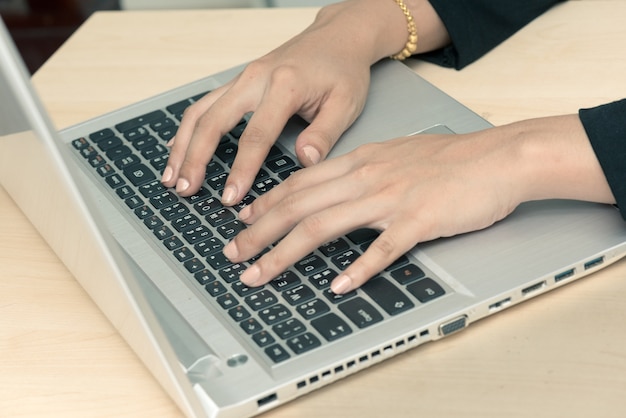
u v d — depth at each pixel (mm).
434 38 1054
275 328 687
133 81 1087
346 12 1039
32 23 3021
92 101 1063
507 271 713
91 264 621
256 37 1133
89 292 753
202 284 747
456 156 789
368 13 1033
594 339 670
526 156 762
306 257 759
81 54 1155
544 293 722
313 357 657
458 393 643
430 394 646
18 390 702
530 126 792
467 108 933
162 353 585
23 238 869
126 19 1214
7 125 596
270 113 912
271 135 900
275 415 650
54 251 820
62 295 795
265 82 950
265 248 782
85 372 710
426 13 1041
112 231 829
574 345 667
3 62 490
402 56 1056
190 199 866
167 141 955
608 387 629
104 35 1188
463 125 906
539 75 987
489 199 752
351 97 944
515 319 701
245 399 632
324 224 750
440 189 758
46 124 509
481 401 634
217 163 910
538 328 688
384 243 729
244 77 955
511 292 695
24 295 800
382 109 960
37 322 768
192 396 612
